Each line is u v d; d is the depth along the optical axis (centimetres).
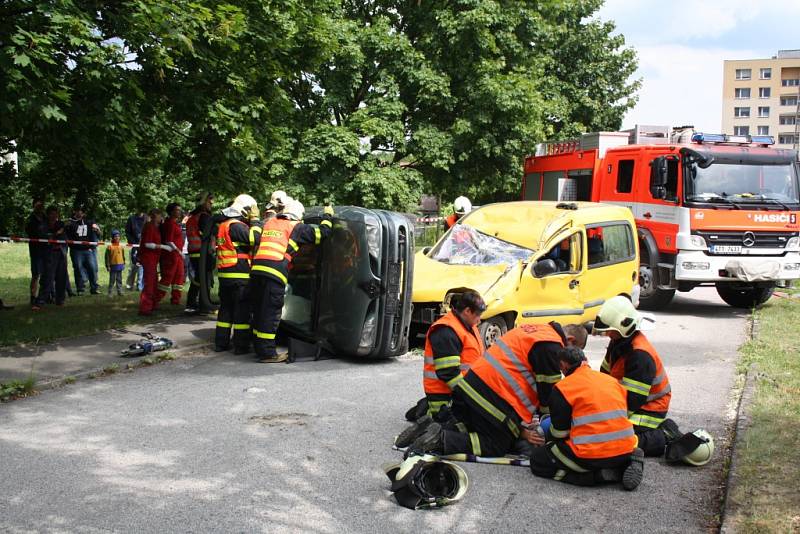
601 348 1031
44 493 479
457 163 2103
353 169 1967
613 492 500
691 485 513
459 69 2033
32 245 1244
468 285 904
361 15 2188
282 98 1212
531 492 499
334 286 893
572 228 1023
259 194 1220
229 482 504
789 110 11638
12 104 778
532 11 2184
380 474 525
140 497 475
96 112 885
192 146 1145
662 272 1384
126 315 1197
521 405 549
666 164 1352
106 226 2928
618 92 3050
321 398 725
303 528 435
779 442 578
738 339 1098
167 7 877
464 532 435
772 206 1338
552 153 1784
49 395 723
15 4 798
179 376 812
